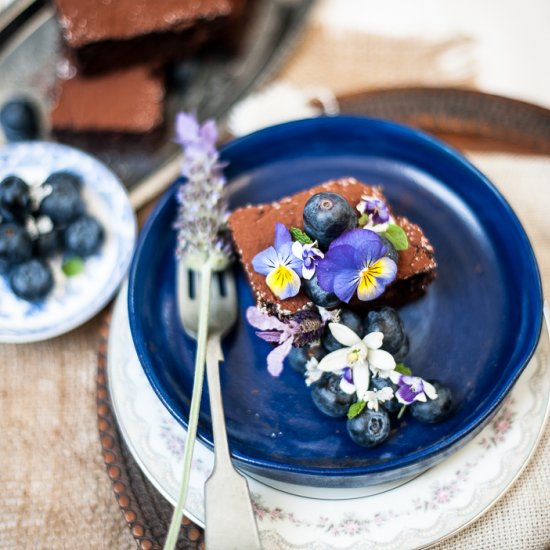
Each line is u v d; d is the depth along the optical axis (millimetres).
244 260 465
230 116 568
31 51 588
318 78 594
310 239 447
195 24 574
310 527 436
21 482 468
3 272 509
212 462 448
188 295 480
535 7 608
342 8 614
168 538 409
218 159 502
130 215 522
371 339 439
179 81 586
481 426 440
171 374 469
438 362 468
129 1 570
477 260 489
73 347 499
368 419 439
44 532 458
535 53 598
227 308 475
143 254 479
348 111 541
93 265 515
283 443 452
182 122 491
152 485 454
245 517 415
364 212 459
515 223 475
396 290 473
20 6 588
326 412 450
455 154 493
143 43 575
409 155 509
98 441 477
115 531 457
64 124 561
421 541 432
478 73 594
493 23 607
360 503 440
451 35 604
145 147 573
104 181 530
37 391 489
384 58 601
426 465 437
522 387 458
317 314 450
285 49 593
